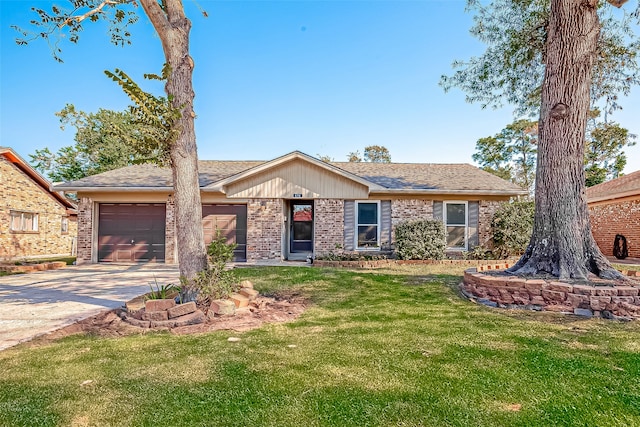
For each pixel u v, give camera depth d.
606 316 5.14
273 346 3.97
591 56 6.61
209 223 13.38
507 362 3.45
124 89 5.30
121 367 3.39
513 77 10.76
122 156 30.86
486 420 2.42
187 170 5.95
